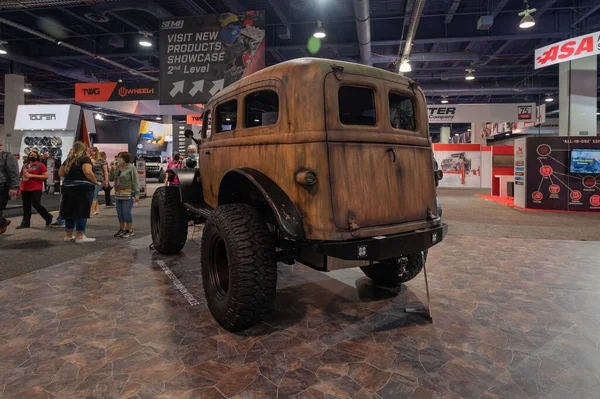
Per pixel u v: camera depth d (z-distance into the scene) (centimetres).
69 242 580
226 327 268
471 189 2006
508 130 2447
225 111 362
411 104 309
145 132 2245
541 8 1188
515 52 1667
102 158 909
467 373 216
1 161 589
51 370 218
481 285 376
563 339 259
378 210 263
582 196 1023
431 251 529
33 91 2302
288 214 244
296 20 1389
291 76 255
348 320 291
